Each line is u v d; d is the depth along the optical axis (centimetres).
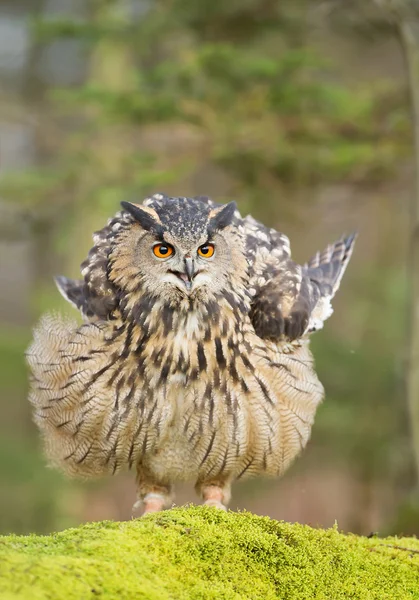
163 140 1451
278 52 1461
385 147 1370
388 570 581
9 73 2023
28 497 1627
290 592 539
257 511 2003
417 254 1289
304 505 1997
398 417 1673
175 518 541
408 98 1297
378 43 1531
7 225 1590
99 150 1463
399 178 1460
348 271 2145
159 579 484
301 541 567
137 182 1367
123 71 1648
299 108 1380
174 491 841
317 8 1355
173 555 512
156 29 1411
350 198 1633
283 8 1407
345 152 1341
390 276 1897
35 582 429
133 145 1474
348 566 575
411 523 1424
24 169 1504
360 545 604
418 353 1290
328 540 585
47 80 2041
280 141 1353
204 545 526
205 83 1350
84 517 1853
